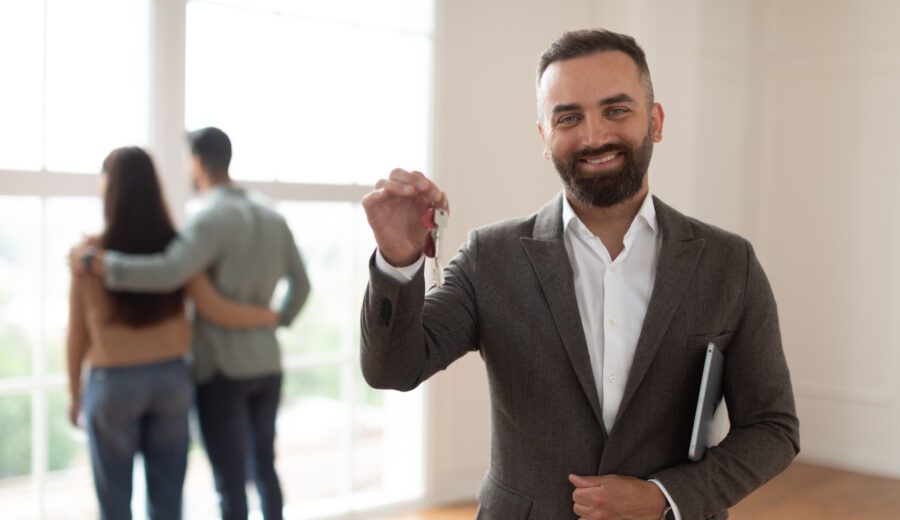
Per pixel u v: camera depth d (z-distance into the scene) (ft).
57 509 12.60
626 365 5.26
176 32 11.73
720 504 5.10
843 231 17.44
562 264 5.33
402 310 4.72
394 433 14.92
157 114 11.62
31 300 11.73
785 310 18.17
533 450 5.28
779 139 18.10
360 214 13.88
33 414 11.05
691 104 15.94
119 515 9.32
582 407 5.20
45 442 11.14
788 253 18.08
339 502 13.80
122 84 11.44
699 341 5.25
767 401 5.34
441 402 14.62
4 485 13.88
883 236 17.02
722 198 18.01
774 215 18.20
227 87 12.40
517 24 15.21
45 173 10.85
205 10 12.15
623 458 5.15
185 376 9.68
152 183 9.44
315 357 13.44
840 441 17.57
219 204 9.83
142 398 9.30
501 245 5.54
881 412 17.11
